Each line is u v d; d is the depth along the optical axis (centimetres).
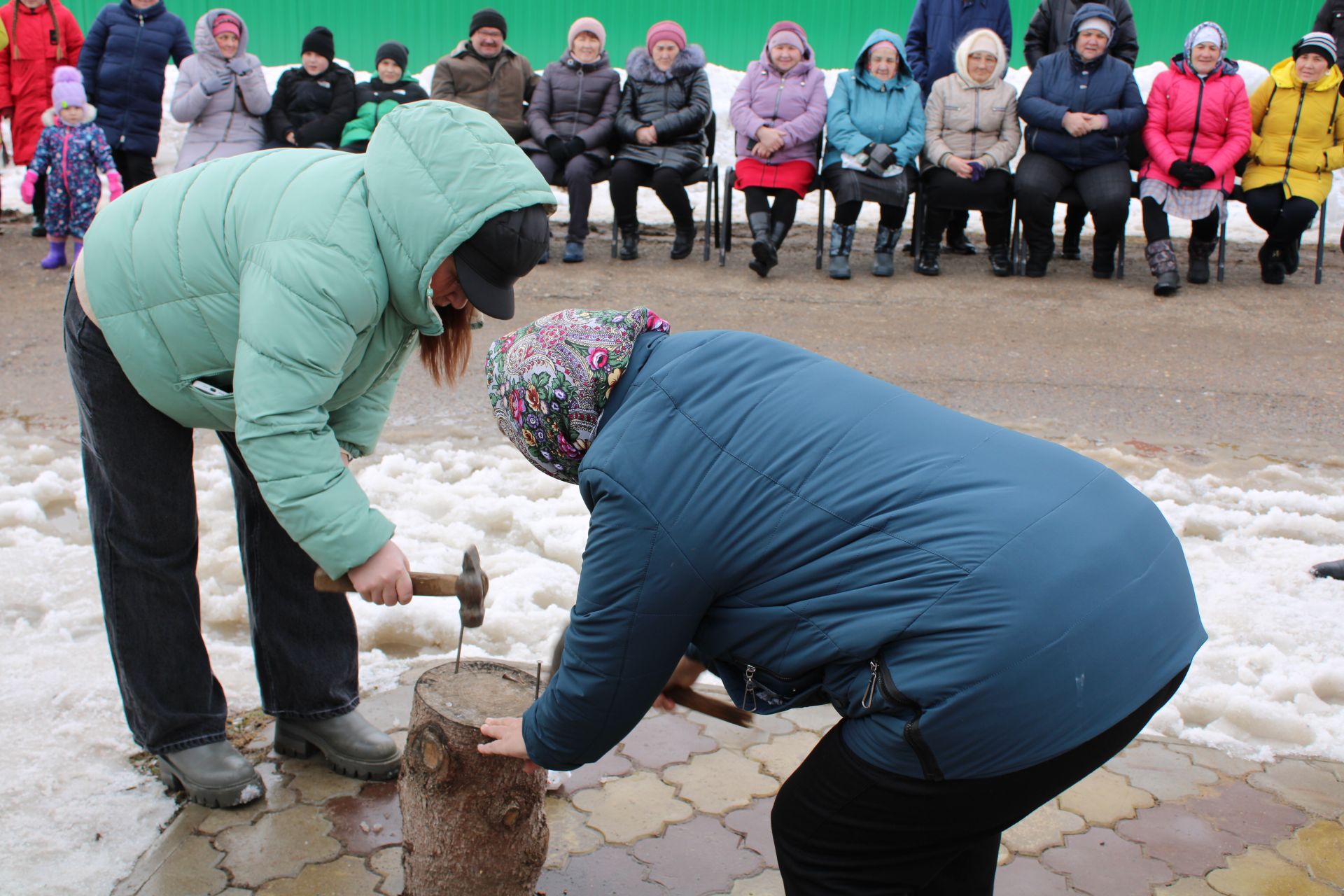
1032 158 790
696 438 164
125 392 235
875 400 171
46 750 280
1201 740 303
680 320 686
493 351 182
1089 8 757
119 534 246
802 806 174
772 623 164
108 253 223
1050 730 154
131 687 258
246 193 214
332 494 208
